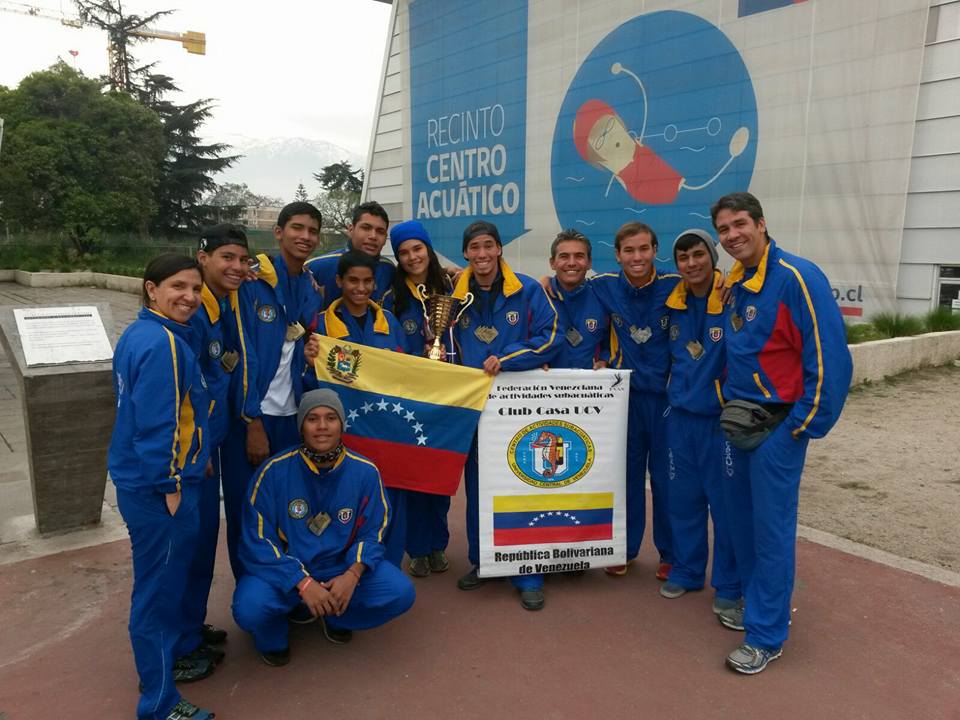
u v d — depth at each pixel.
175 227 43.06
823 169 8.41
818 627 3.13
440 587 3.62
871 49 7.93
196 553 2.81
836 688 2.70
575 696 2.67
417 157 14.62
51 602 3.37
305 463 2.90
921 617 3.19
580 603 3.42
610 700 2.64
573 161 11.20
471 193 13.33
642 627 3.18
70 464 4.00
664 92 9.80
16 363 3.81
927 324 8.35
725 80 9.12
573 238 3.51
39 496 3.98
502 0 12.09
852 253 8.35
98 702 2.65
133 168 30.05
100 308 4.18
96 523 4.22
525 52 11.80
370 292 3.34
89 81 28.89
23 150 26.56
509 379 3.45
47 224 28.77
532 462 3.49
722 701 2.63
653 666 2.87
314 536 2.92
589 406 3.52
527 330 3.49
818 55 8.30
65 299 19.34
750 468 2.84
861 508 4.50
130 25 45.34
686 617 3.27
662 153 9.91
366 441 3.40
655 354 3.52
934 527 4.20
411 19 14.35
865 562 3.73
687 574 3.46
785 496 2.78
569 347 3.67
